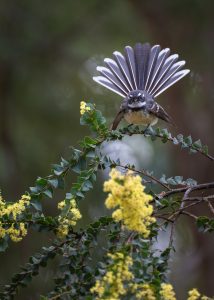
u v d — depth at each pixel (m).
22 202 5.19
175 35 14.88
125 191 4.43
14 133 14.77
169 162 14.86
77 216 5.21
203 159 15.14
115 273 4.29
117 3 15.09
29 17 15.03
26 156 14.31
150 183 5.45
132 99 8.50
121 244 4.57
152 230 4.87
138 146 14.47
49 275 10.96
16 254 12.48
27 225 5.25
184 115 15.47
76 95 14.75
